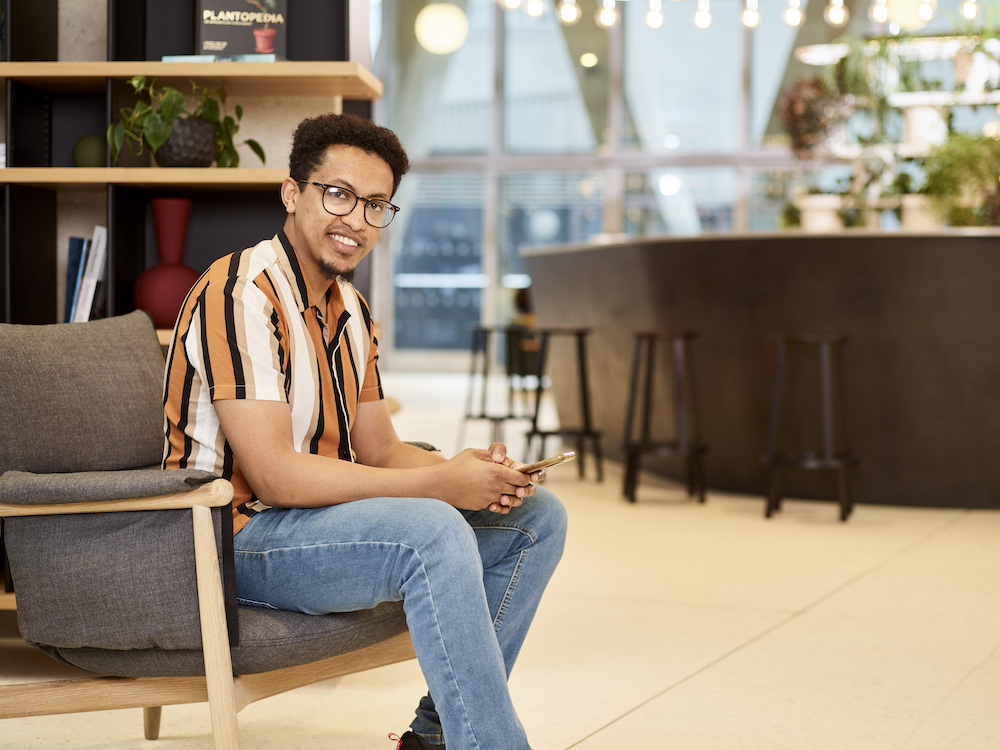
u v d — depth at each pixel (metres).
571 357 7.45
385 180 2.00
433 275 13.95
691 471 5.82
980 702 2.66
